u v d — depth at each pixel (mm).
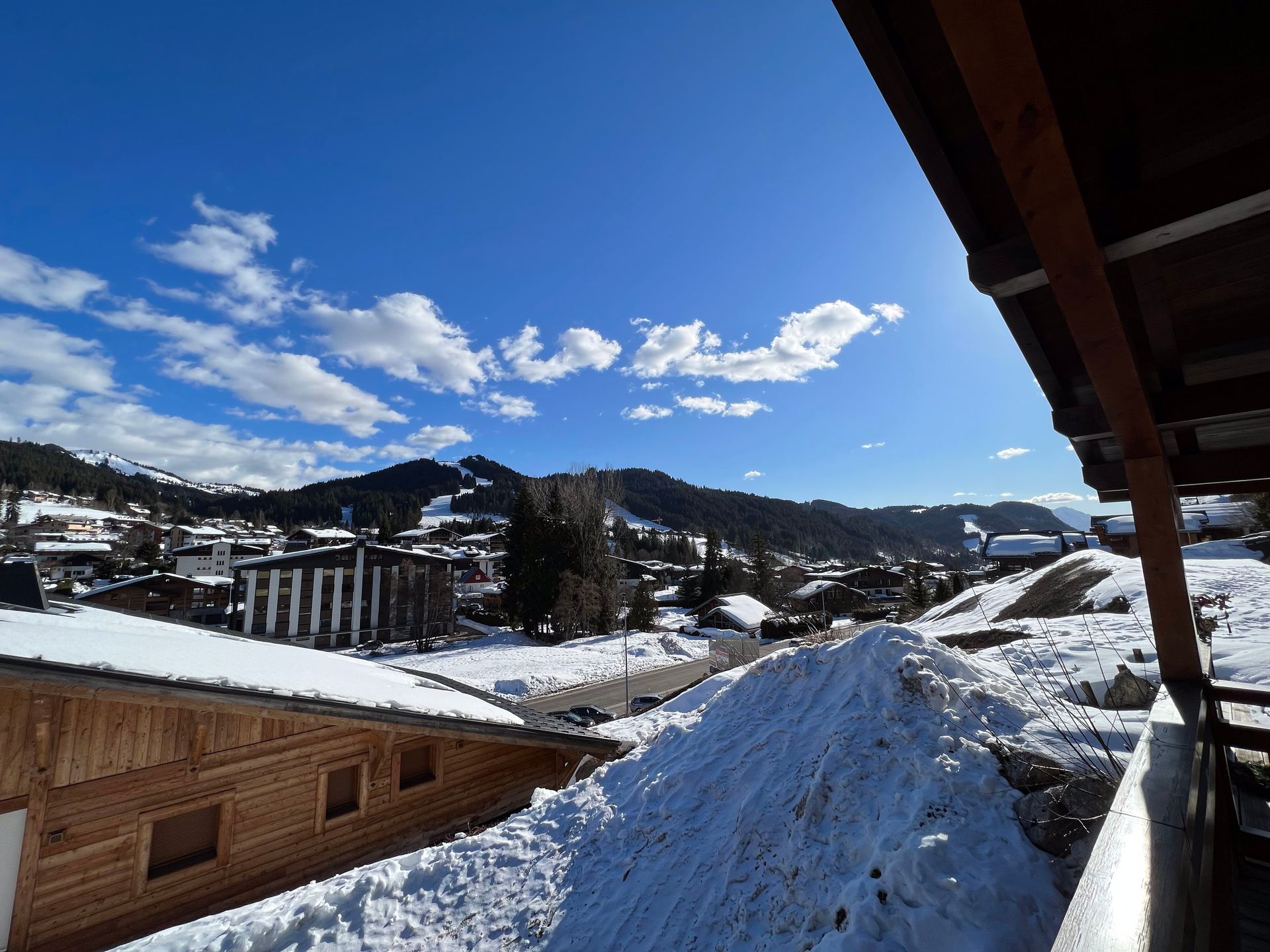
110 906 5590
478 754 8469
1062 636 9094
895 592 66812
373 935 4598
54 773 5453
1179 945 1127
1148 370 2582
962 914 2936
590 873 4758
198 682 5648
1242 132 1485
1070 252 1484
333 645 47281
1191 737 2201
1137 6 1312
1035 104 1191
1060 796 3508
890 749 4469
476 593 73812
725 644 28891
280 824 6668
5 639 5289
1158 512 2771
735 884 4020
